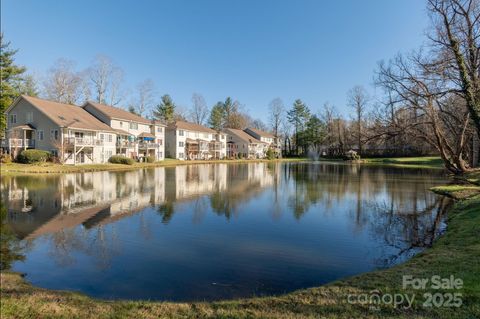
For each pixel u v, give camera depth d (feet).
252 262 23.43
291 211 41.98
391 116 67.31
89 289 18.47
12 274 20.21
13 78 123.54
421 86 58.29
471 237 24.03
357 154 198.08
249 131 253.44
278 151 243.81
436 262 18.20
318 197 53.57
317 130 248.32
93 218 36.63
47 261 23.04
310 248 26.89
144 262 23.13
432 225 34.42
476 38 45.88
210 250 26.12
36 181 67.77
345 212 41.52
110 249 25.96
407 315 11.78
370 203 47.70
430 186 67.21
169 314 12.96
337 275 21.07
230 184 71.26
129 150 136.77
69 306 14.11
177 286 19.03
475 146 103.40
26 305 13.91
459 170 77.41
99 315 12.89
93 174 86.53
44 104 112.47
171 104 231.30
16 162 96.63
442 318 11.33
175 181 74.79
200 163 159.63
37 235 29.58
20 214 38.04
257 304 13.84
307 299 14.08
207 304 14.15
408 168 126.21
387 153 200.54
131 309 13.61
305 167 136.15
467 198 45.09
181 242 28.14
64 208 41.81
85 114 126.00
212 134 208.54
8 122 112.16
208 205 45.57
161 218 37.22
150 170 106.22
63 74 157.17
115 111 140.36
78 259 23.57
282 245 27.63
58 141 102.22
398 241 28.89
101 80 163.94
